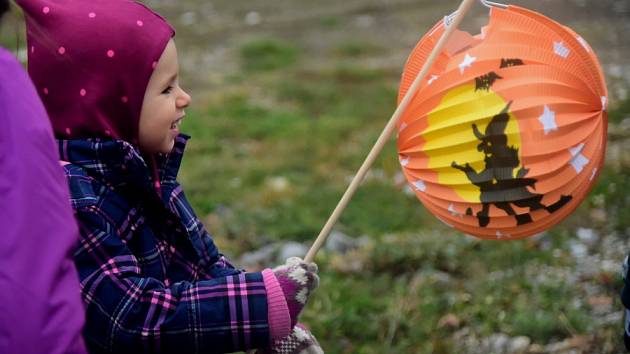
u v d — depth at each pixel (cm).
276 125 1137
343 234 806
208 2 1942
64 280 257
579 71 367
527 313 635
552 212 370
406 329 632
